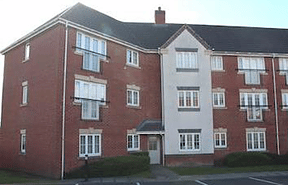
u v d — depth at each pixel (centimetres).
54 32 1688
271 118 2344
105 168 1593
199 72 2195
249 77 2367
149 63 2238
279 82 2403
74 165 1614
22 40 1938
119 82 1981
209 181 1448
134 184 1360
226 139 2239
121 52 2033
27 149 1758
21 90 1909
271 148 2298
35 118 1728
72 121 1644
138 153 2012
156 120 2164
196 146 2105
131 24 2544
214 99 2283
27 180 1448
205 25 2720
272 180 1465
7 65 2106
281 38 2678
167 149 2062
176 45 2208
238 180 1474
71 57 1689
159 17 2655
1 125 2069
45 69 1708
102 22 2077
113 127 1886
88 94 1764
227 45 2442
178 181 1452
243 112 2303
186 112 2127
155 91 2209
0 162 2027
